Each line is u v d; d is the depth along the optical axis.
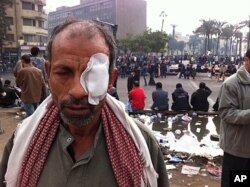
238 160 3.15
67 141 1.15
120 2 78.94
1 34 35.81
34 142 1.21
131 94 10.57
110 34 1.14
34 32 46.44
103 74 1.03
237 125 3.10
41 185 1.15
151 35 45.62
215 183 4.66
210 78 27.67
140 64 29.97
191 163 5.43
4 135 6.91
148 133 1.37
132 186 1.18
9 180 1.25
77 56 1.02
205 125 9.18
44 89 7.10
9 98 10.03
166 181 1.41
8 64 36.69
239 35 70.88
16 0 42.97
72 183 1.13
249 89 3.08
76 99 1.01
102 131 1.20
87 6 76.44
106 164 1.16
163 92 10.73
